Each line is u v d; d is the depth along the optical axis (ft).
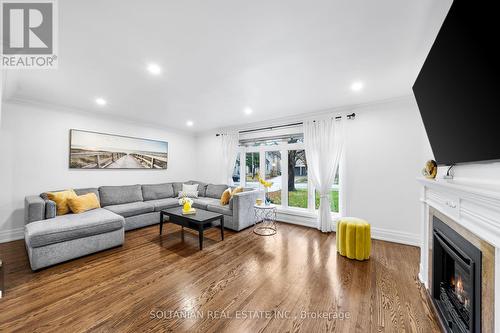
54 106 11.19
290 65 6.84
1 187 9.71
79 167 12.09
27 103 10.34
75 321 4.90
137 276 6.96
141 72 7.32
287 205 14.37
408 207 9.86
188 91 9.14
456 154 4.45
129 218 11.89
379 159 10.55
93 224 8.53
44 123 10.89
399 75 7.59
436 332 4.67
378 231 10.56
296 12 4.50
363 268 7.57
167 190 15.98
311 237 11.02
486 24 2.88
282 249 9.37
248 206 12.85
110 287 6.30
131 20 4.74
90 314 5.14
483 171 4.14
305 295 5.97
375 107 10.68
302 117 13.24
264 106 11.39
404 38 5.40
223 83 8.27
